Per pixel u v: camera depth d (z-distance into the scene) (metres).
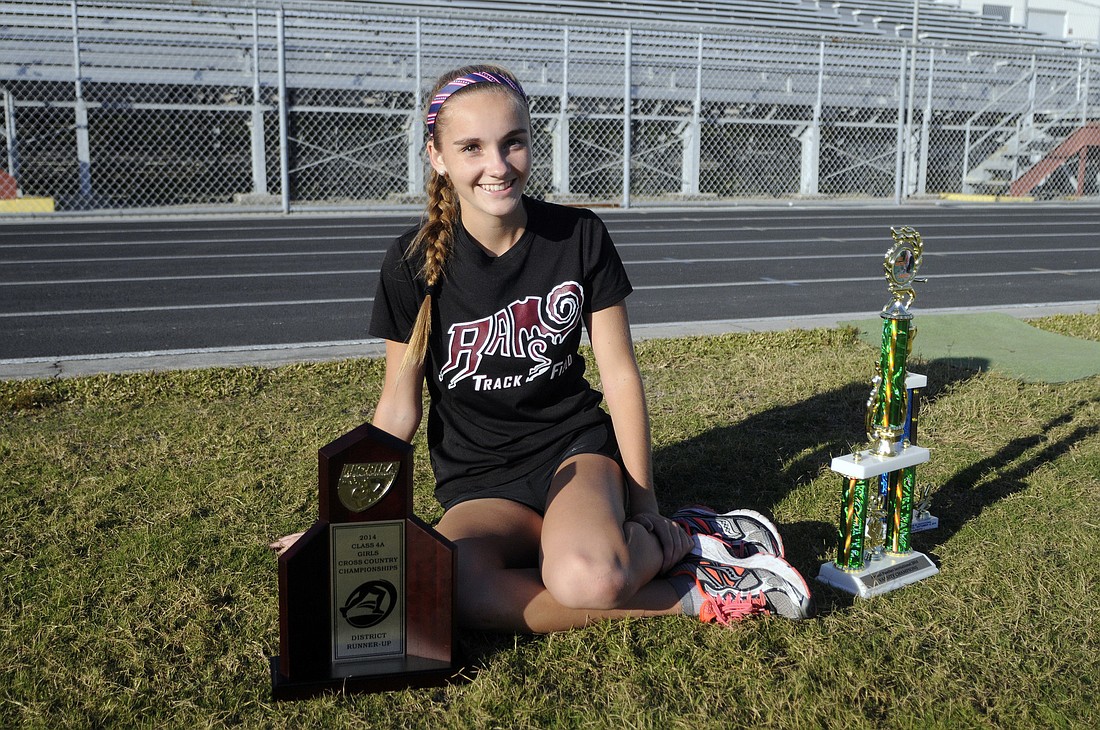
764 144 20.91
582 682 2.20
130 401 4.53
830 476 3.51
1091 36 32.59
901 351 2.56
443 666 2.22
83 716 2.07
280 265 9.86
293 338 6.32
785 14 24.59
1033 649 2.31
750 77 21.20
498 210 2.39
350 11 14.78
